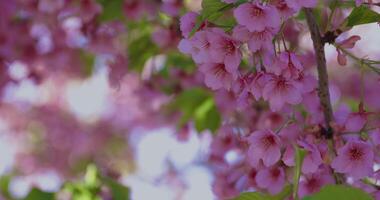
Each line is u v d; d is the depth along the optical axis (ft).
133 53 5.19
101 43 5.12
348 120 3.47
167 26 4.98
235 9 3.27
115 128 8.57
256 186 3.90
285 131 3.43
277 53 3.34
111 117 8.66
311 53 4.09
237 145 4.48
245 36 3.32
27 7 5.13
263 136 3.42
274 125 4.21
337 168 3.37
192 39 3.35
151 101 5.87
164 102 5.80
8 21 5.15
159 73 5.63
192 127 5.31
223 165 4.51
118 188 4.54
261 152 3.40
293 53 3.33
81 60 6.00
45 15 5.18
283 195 3.51
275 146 3.40
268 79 3.34
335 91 5.05
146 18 5.10
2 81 5.30
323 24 3.67
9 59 5.23
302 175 3.54
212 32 3.33
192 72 5.42
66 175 8.38
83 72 6.38
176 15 4.73
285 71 3.33
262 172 3.63
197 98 5.02
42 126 8.72
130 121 8.38
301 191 3.53
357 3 3.40
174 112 6.16
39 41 5.42
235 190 4.43
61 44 5.46
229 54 3.33
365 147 3.36
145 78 5.65
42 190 4.48
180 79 5.45
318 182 3.52
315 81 3.43
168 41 4.94
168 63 5.55
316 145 3.42
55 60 5.53
